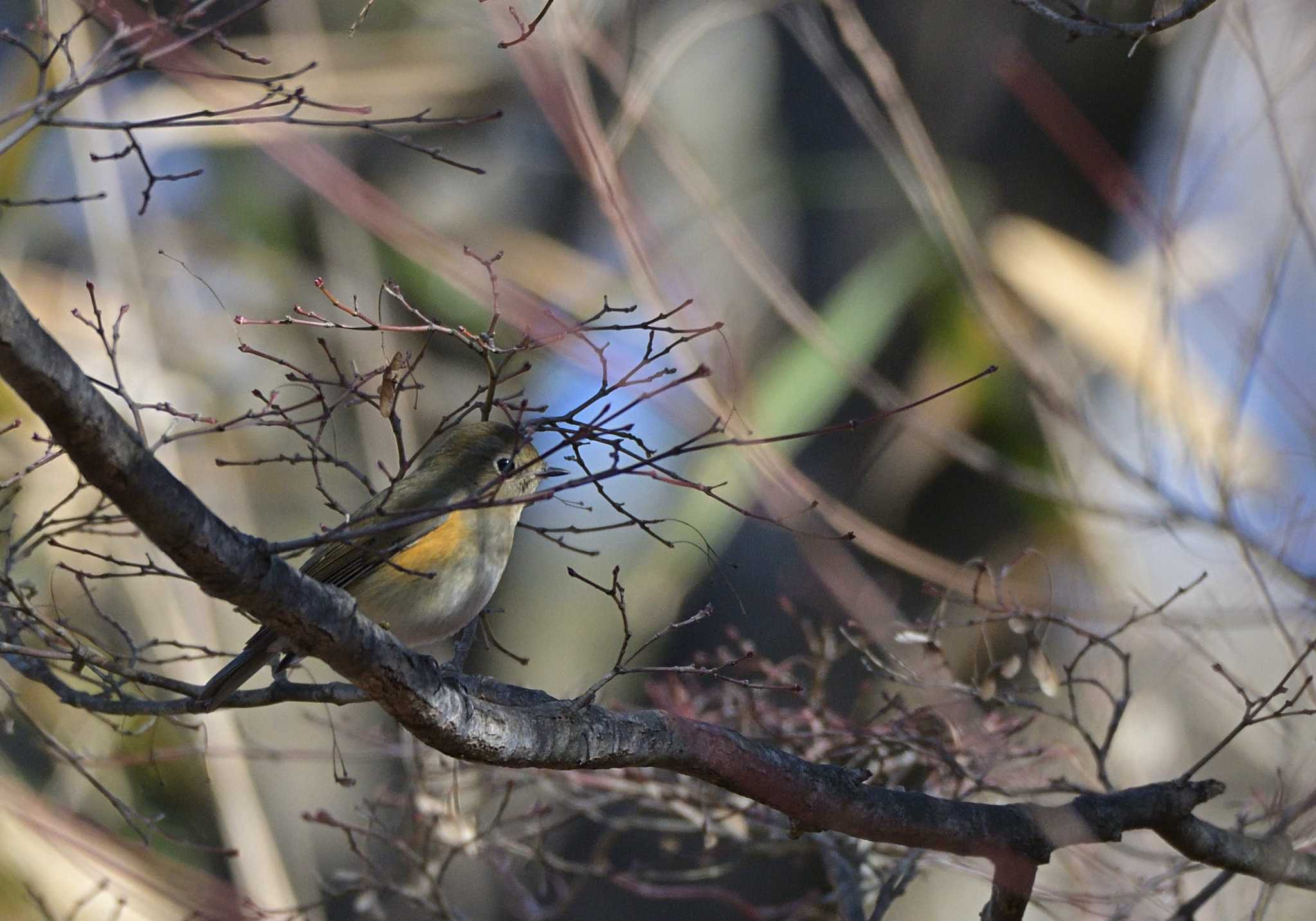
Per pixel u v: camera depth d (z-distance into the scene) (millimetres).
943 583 10617
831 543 10680
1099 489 11867
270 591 5578
